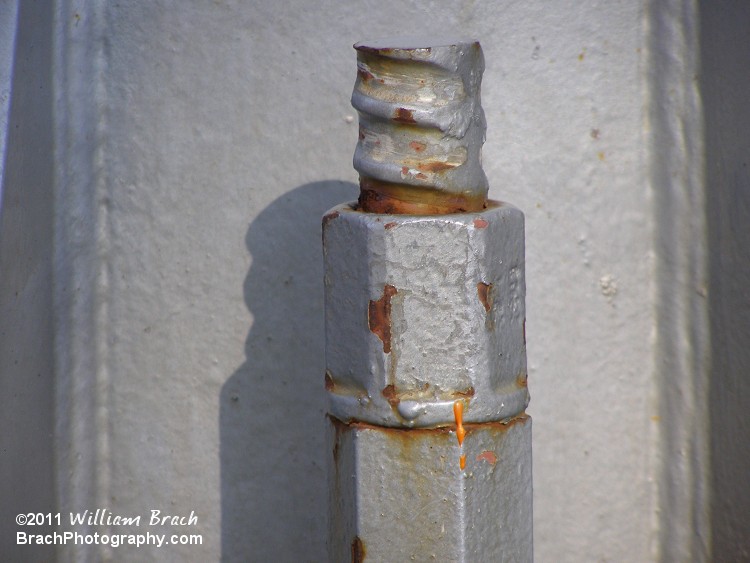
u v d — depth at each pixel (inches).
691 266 52.2
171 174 52.3
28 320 51.0
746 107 50.7
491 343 47.9
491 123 52.0
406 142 47.8
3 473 50.2
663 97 52.1
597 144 52.3
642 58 52.1
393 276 47.6
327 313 48.4
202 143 52.1
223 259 52.3
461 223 47.5
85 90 52.0
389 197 48.0
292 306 52.3
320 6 51.6
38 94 51.1
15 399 50.6
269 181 52.0
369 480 48.0
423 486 47.9
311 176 51.9
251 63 51.8
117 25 52.1
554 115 52.1
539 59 52.0
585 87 52.1
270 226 52.1
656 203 52.4
